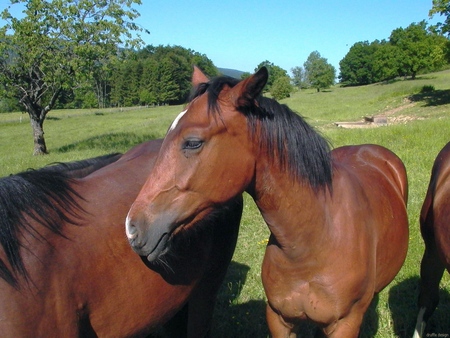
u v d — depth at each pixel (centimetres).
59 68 1736
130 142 1883
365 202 259
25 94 1756
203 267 272
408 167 779
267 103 217
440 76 5272
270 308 262
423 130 1120
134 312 226
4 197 195
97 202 225
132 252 221
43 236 195
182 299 258
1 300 174
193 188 199
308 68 8625
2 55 1719
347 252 231
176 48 8206
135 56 1970
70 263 199
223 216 285
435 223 312
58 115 4803
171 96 7150
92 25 1802
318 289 233
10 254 183
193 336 308
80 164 291
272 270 247
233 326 383
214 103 200
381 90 4409
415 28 5775
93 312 208
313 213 226
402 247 300
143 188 202
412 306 397
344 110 2859
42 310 184
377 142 1040
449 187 312
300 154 220
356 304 244
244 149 207
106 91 7962
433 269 346
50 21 1736
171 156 199
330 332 248
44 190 209
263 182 219
